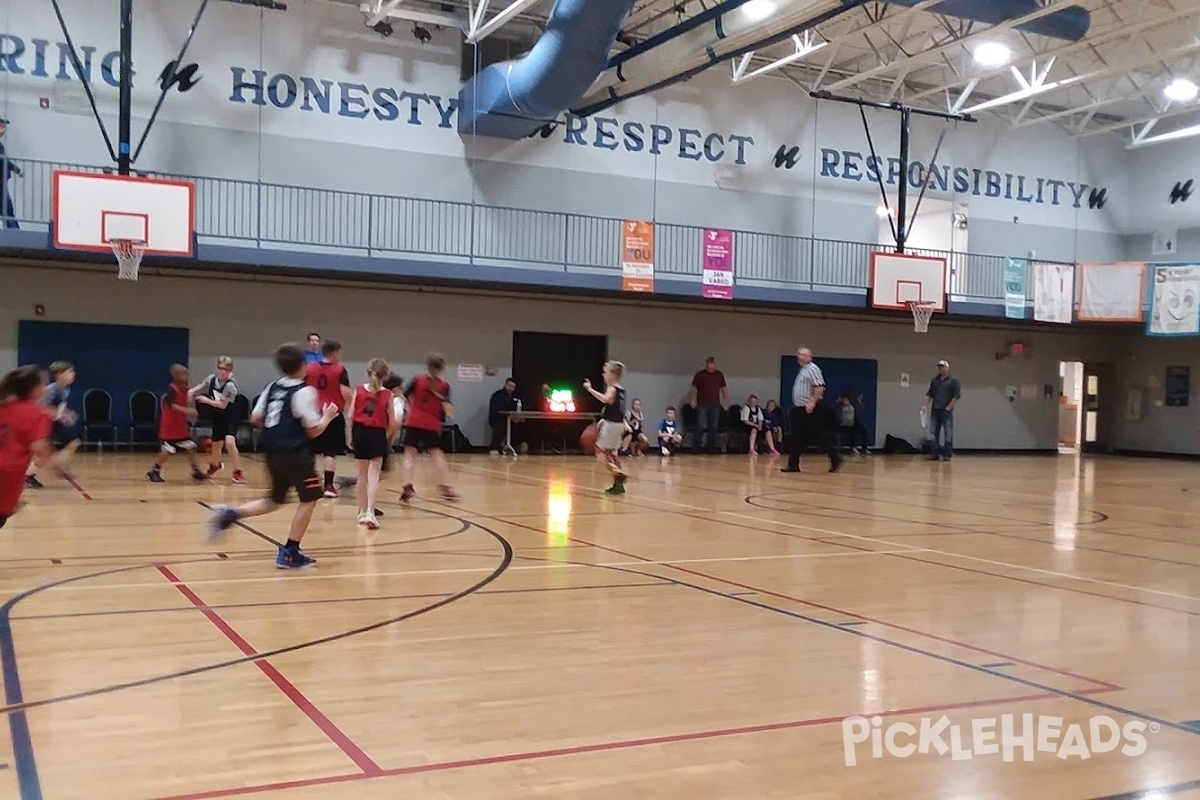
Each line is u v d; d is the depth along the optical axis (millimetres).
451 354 20984
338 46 19438
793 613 6215
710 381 22453
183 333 18969
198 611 5879
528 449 21516
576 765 3621
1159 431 27297
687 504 12148
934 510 12203
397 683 4559
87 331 18344
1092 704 4480
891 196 24797
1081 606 6613
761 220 23375
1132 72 22375
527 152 21031
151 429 18469
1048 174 26766
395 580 6938
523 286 20094
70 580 6719
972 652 5348
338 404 11289
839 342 24922
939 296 22953
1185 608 6598
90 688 4371
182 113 18359
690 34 17938
